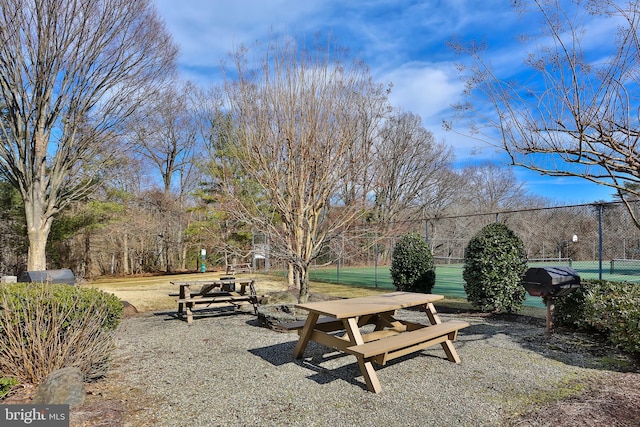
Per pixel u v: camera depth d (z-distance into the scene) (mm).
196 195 19250
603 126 3443
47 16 9672
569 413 2758
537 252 21156
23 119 10664
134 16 11102
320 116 6668
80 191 12820
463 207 29078
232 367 3945
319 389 3311
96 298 4293
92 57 10750
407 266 8562
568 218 19875
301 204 6574
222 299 6953
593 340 4906
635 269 15070
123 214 18797
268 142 6535
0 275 13547
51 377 3004
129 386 3406
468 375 3631
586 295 5180
